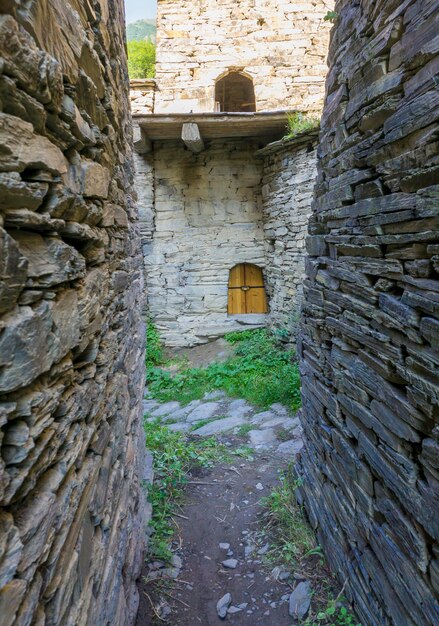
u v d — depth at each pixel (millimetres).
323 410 2680
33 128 860
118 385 1945
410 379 1552
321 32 7289
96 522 1418
